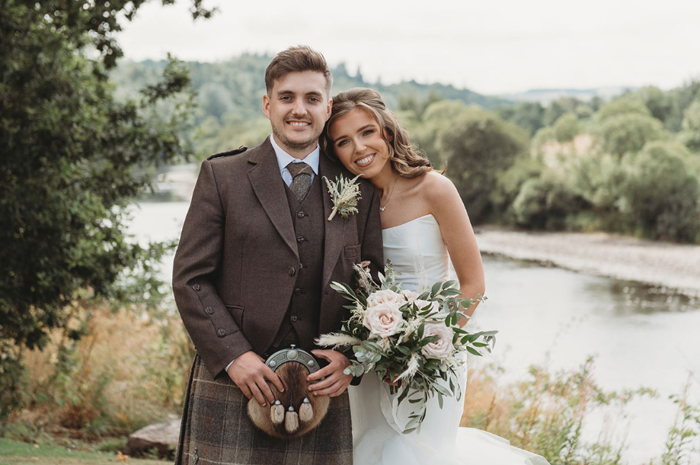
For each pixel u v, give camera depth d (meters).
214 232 2.34
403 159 2.85
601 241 29.55
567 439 4.27
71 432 5.78
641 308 14.95
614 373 8.78
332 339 2.29
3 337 5.49
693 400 6.14
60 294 5.60
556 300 15.81
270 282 2.31
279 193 2.37
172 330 6.88
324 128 2.72
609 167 31.42
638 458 4.52
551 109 65.75
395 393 2.73
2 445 4.55
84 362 6.59
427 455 2.80
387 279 2.47
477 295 2.69
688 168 28.92
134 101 5.93
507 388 5.48
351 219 2.48
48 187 5.04
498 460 2.88
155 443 5.11
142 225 20.39
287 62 2.34
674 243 28.25
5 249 4.99
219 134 65.75
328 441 2.40
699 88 45.41
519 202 35.16
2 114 4.97
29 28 5.05
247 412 2.31
